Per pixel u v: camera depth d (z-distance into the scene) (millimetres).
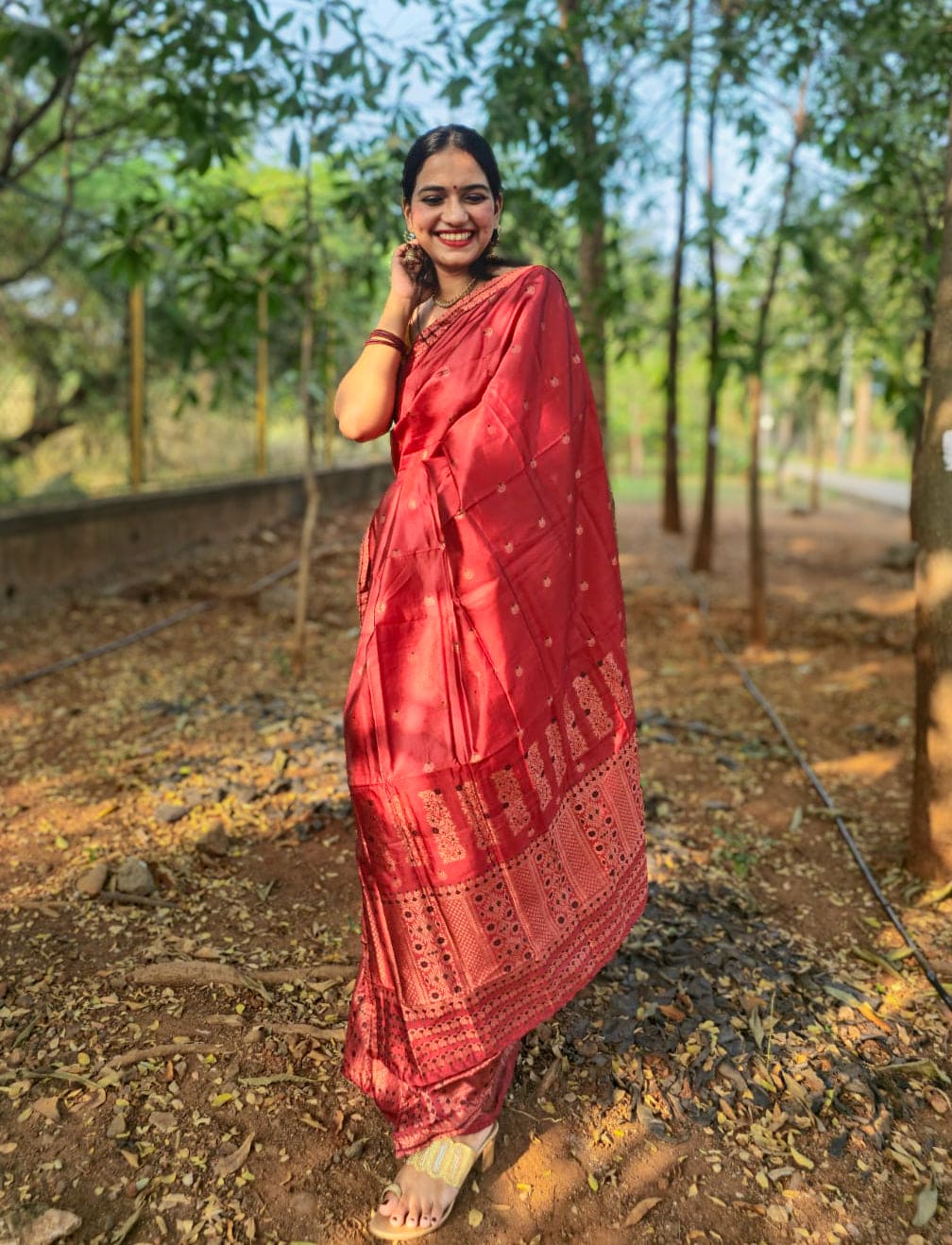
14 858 3055
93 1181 1890
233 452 9516
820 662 5887
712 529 8859
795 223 5461
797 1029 2426
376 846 1786
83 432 8227
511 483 1783
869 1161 2043
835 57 4738
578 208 5016
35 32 4387
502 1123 2098
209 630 5906
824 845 3471
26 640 5465
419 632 1763
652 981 2557
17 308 7812
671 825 3525
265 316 8789
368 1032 1901
